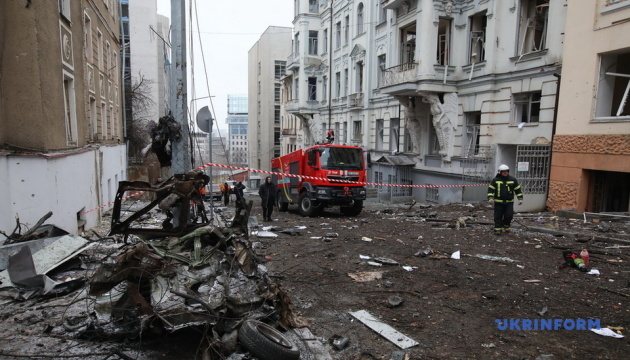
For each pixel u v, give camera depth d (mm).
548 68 13062
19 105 7891
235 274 4266
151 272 3857
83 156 10609
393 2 19172
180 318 3721
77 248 6211
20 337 4074
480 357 3879
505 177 9219
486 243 8586
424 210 14641
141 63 37438
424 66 17078
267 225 12039
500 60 15156
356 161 13883
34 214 7777
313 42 33406
